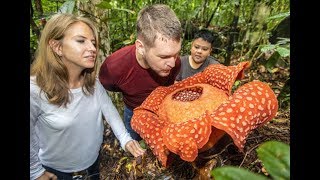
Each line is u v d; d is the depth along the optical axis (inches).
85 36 25.5
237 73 22.7
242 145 19.1
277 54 36.6
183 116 21.8
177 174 26.2
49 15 34.9
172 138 19.8
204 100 22.1
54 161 30.4
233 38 60.8
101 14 40.0
